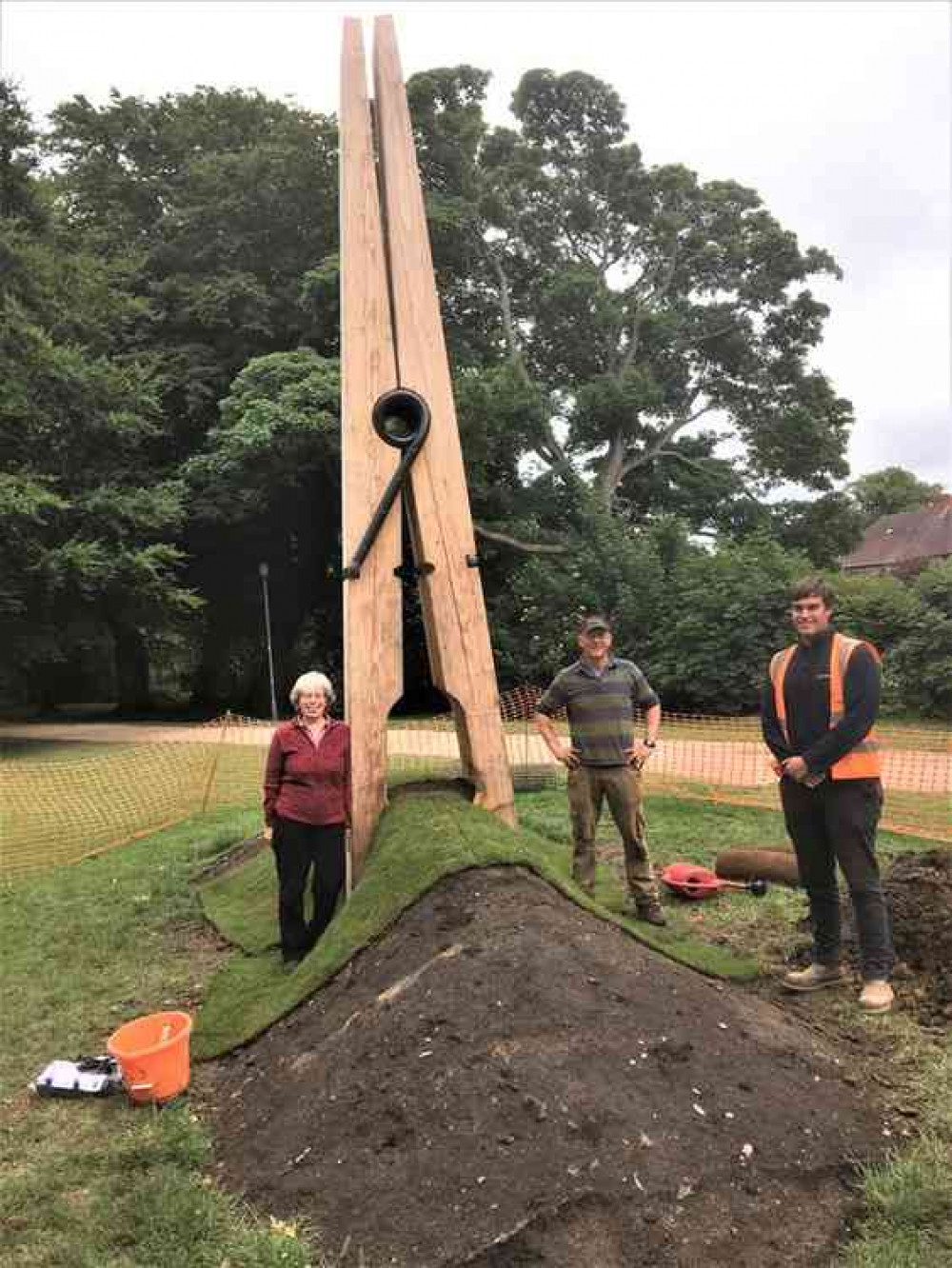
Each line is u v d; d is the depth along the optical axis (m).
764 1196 2.68
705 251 28.81
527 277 29.27
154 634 22.95
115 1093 3.55
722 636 16.31
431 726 14.69
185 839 7.84
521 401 21.91
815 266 29.17
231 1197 2.82
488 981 3.31
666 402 29.94
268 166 21.16
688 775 9.92
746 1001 3.77
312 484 20.59
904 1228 2.59
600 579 19.95
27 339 16.91
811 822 4.19
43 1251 2.64
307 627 24.81
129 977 4.80
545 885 4.04
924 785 9.09
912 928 4.47
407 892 3.99
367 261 5.03
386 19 5.23
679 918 5.23
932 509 45.81
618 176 29.12
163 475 20.55
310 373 18.83
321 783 4.46
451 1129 2.81
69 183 23.05
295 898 4.46
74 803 9.96
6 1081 3.73
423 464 4.98
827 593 4.06
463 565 5.02
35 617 18.12
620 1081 2.95
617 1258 2.44
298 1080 3.27
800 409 28.72
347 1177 2.77
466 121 24.39
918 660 14.56
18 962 5.05
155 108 24.03
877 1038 3.75
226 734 16.16
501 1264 2.43
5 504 15.34
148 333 21.83
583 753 5.13
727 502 28.95
